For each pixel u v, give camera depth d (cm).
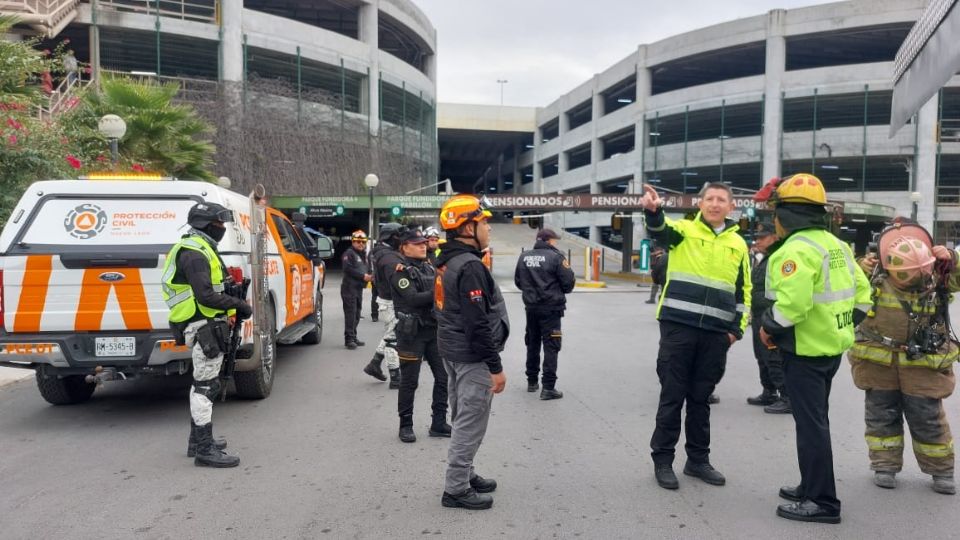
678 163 4378
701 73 4728
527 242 4338
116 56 3212
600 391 726
